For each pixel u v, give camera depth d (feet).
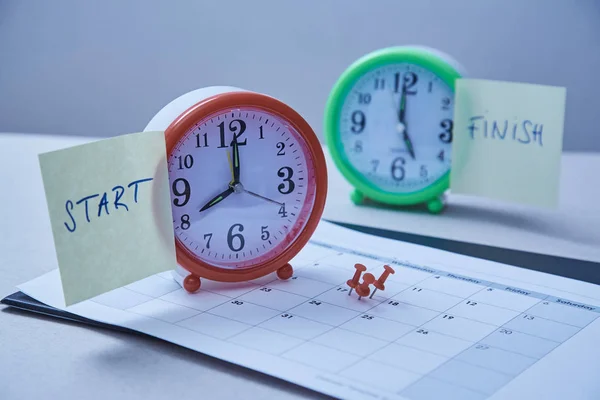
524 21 5.35
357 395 1.54
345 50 5.72
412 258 2.43
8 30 6.24
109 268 1.93
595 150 5.53
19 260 2.44
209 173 2.13
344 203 3.26
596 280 2.27
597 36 5.28
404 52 3.06
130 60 6.14
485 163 2.98
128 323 1.90
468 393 1.56
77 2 6.09
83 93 6.29
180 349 1.80
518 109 2.86
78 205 1.84
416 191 3.14
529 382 1.61
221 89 2.21
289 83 5.89
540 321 1.93
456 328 1.88
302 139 2.24
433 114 3.10
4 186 3.41
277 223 2.25
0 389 1.59
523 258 2.48
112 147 1.89
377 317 1.95
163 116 2.14
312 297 2.10
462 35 5.46
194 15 5.93
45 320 1.96
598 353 1.75
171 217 2.03
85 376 1.65
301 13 5.72
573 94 5.44
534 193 2.88
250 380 1.65
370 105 3.16
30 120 6.42
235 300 2.07
